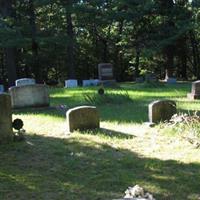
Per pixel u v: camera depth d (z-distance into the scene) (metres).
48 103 17.17
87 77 48.25
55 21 41.72
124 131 11.83
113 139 10.88
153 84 26.39
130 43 38.31
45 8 42.31
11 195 7.24
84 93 22.23
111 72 27.92
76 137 11.14
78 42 43.12
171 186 7.52
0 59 46.00
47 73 47.81
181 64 47.22
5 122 10.45
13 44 32.75
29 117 14.98
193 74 48.78
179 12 36.19
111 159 9.17
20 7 39.84
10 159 9.23
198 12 37.41
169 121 12.12
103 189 7.46
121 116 14.52
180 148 9.87
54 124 13.35
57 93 23.69
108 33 44.75
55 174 8.27
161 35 36.09
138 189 6.33
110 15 36.28
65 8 36.50
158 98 19.58
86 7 36.09
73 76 38.34
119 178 7.95
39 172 8.40
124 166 8.67
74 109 11.80
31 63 42.94
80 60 47.44
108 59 46.84
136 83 31.00
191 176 8.00
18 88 16.58
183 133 10.70
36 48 41.59
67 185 7.67
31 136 11.48
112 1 36.66
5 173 8.34
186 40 45.41
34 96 16.88
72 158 9.29
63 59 45.53
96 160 9.11
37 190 7.45
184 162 8.82
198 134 10.36
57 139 11.08
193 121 11.09
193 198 7.03
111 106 17.27
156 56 41.59
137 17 35.97
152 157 9.25
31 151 9.83
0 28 32.53
